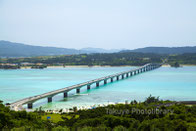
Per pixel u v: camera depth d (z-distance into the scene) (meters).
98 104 156.50
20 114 87.50
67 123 95.06
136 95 190.38
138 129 71.44
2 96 191.12
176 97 180.62
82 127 75.25
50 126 86.25
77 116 117.25
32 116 92.19
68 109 142.25
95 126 78.75
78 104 157.62
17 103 137.25
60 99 176.88
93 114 100.25
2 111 79.56
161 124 73.69
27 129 71.19
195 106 112.62
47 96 162.50
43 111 132.12
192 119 84.06
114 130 70.44
